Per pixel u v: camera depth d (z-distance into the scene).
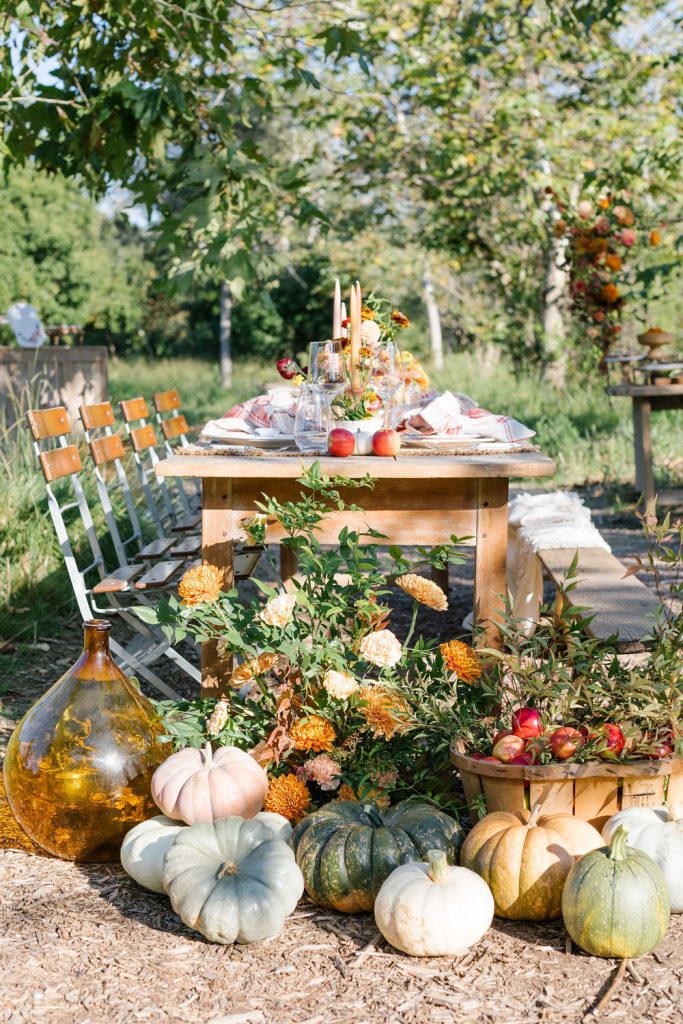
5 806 3.37
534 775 2.76
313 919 2.74
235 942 2.61
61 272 26.42
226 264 5.96
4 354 9.09
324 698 3.17
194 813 2.91
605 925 2.47
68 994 2.38
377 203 14.47
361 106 12.35
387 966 2.51
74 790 3.00
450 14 11.50
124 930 2.68
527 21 11.39
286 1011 2.32
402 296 23.86
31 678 4.65
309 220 6.52
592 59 12.05
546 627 3.13
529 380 14.02
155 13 5.52
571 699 2.90
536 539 4.49
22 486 6.03
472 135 11.65
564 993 2.38
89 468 6.68
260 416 4.10
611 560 4.16
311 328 27.20
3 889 2.90
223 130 6.18
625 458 9.94
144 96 5.77
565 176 11.68
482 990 2.40
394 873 2.63
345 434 3.47
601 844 2.71
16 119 6.25
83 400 9.86
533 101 11.41
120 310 27.73
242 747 3.29
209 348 29.98
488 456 3.56
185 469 3.29
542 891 2.64
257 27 6.09
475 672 3.11
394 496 3.47
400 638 5.30
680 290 14.93
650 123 11.84
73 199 26.66
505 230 12.65
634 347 15.03
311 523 3.26
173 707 3.31
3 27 5.39
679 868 2.68
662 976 2.45
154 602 4.03
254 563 4.57
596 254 10.21
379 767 3.06
